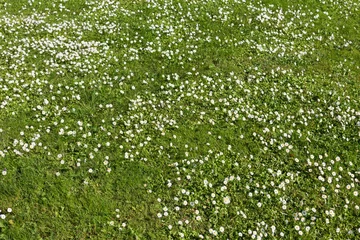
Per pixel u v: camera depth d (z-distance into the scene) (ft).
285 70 7.38
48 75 6.63
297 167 6.07
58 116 6.11
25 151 5.71
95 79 6.67
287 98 6.88
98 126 6.10
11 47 6.98
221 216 5.52
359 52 8.14
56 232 5.20
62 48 7.13
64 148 5.81
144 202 5.51
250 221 5.53
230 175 5.86
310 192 5.87
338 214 5.73
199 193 5.66
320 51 7.97
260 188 5.80
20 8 7.86
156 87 6.73
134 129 6.14
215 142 6.16
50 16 7.78
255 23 8.33
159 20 7.99
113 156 5.82
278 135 6.38
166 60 7.20
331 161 6.17
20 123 5.97
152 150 5.96
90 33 7.50
